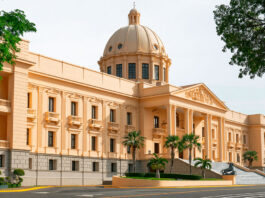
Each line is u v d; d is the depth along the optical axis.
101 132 59.03
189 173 59.19
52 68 52.78
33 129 49.62
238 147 89.94
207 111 71.69
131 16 84.69
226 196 26.47
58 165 52.03
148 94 65.69
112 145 61.31
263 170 93.19
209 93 72.81
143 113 65.56
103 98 60.06
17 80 44.06
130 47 77.69
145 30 80.81
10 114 43.41
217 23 21.72
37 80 50.72
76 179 54.00
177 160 60.94
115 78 62.66
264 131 97.44
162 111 69.12
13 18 25.06
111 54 78.25
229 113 89.06
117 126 61.41
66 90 54.56
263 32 21.05
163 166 51.91
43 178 49.56
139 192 30.69
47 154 50.72
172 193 29.48
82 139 56.16
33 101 50.03
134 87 66.12
